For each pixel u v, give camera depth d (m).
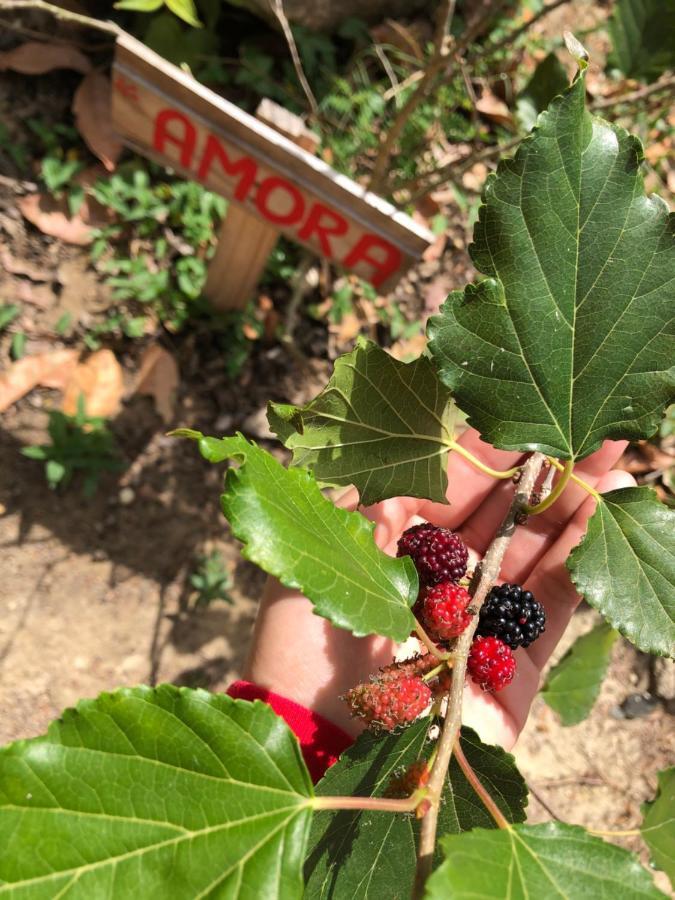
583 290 0.18
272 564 0.14
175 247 0.49
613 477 0.30
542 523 0.31
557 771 0.47
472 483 0.31
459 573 0.20
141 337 0.47
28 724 0.42
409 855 0.19
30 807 0.13
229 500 0.14
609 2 0.60
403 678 0.17
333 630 0.28
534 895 0.13
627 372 0.18
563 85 0.34
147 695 0.14
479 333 0.18
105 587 0.45
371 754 0.19
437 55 0.34
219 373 0.48
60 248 0.47
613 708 0.49
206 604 0.46
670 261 0.18
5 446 0.45
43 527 0.44
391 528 0.31
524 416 0.19
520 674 0.30
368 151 0.52
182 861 0.14
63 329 0.46
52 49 0.48
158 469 0.47
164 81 0.31
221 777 0.14
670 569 0.19
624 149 0.17
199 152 0.33
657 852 0.21
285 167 0.32
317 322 0.51
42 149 0.48
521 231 0.17
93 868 0.13
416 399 0.21
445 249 0.54
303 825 0.14
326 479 0.21
